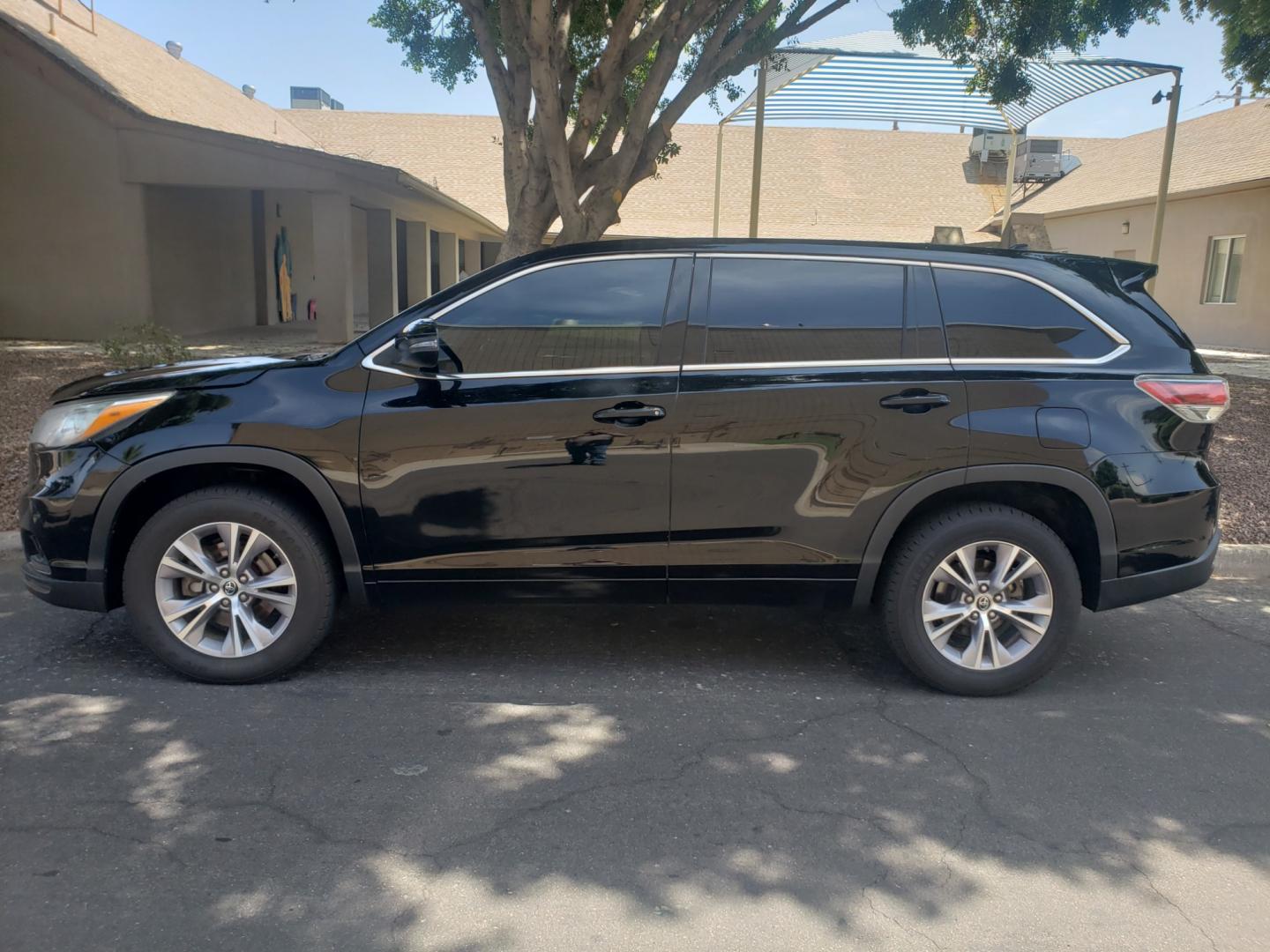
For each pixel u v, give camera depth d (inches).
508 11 361.7
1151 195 915.4
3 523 258.8
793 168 1305.4
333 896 113.1
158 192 714.8
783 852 124.4
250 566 170.1
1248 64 491.2
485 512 167.8
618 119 409.7
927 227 1217.4
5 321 706.8
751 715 165.0
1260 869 123.6
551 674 180.2
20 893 112.0
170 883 114.5
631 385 167.5
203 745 148.6
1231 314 866.1
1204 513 173.6
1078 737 159.8
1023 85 426.6
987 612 172.7
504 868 119.3
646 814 132.5
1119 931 110.7
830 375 168.6
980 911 113.5
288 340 724.7
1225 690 181.3
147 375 175.9
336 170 670.5
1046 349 172.7
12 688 167.8
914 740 157.2
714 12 383.6
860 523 169.8
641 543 170.1
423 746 150.4
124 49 842.2
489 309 170.9
